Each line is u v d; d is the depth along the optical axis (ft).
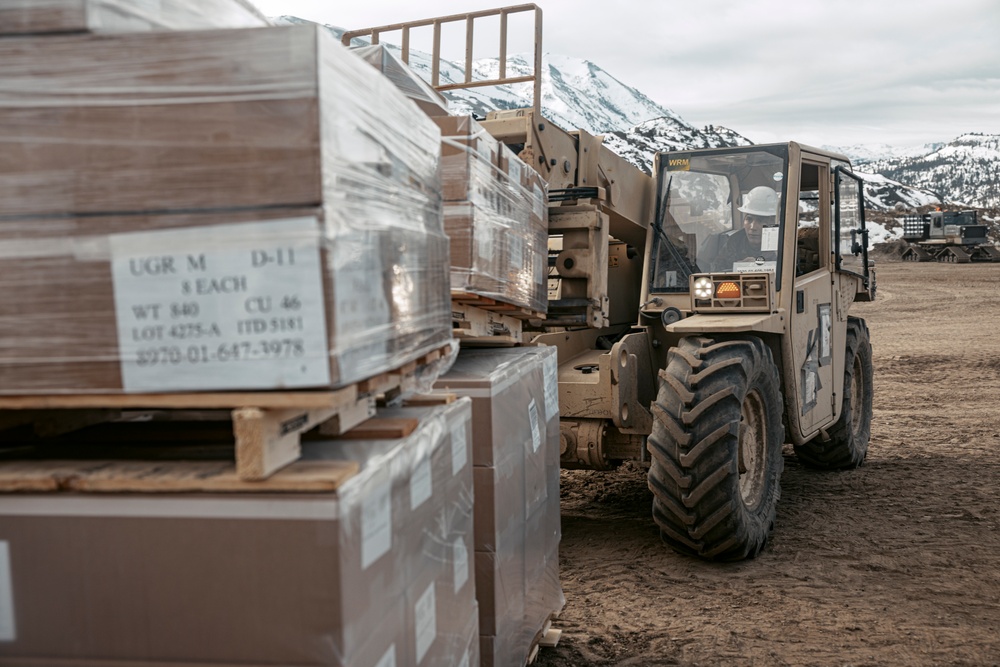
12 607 5.56
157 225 5.33
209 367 5.34
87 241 5.36
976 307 75.97
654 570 16.44
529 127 16.61
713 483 15.48
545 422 12.13
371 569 5.85
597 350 20.30
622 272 21.40
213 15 6.59
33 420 6.76
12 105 5.39
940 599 14.98
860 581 15.85
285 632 5.40
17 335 5.42
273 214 5.26
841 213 21.99
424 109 12.68
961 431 30.01
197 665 5.46
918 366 45.14
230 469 5.64
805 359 19.63
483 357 11.18
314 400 5.35
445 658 7.58
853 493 22.12
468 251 9.66
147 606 5.48
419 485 6.92
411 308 7.05
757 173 18.86
